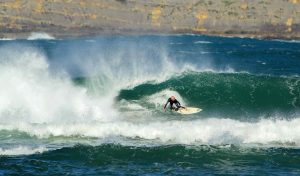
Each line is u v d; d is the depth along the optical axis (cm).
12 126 8931
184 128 8681
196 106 11319
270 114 10706
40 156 7631
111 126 8788
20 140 8388
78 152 7762
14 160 7450
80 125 8850
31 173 6956
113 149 7881
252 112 10912
